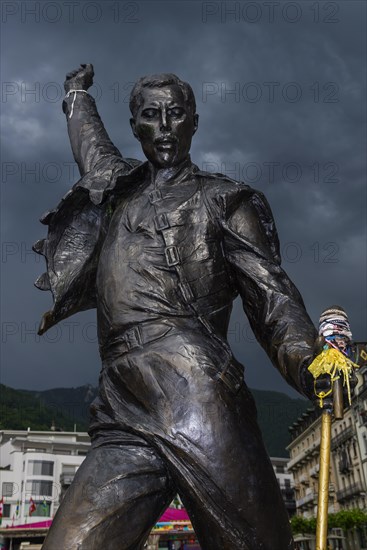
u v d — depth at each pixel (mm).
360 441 43500
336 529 46094
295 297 2383
